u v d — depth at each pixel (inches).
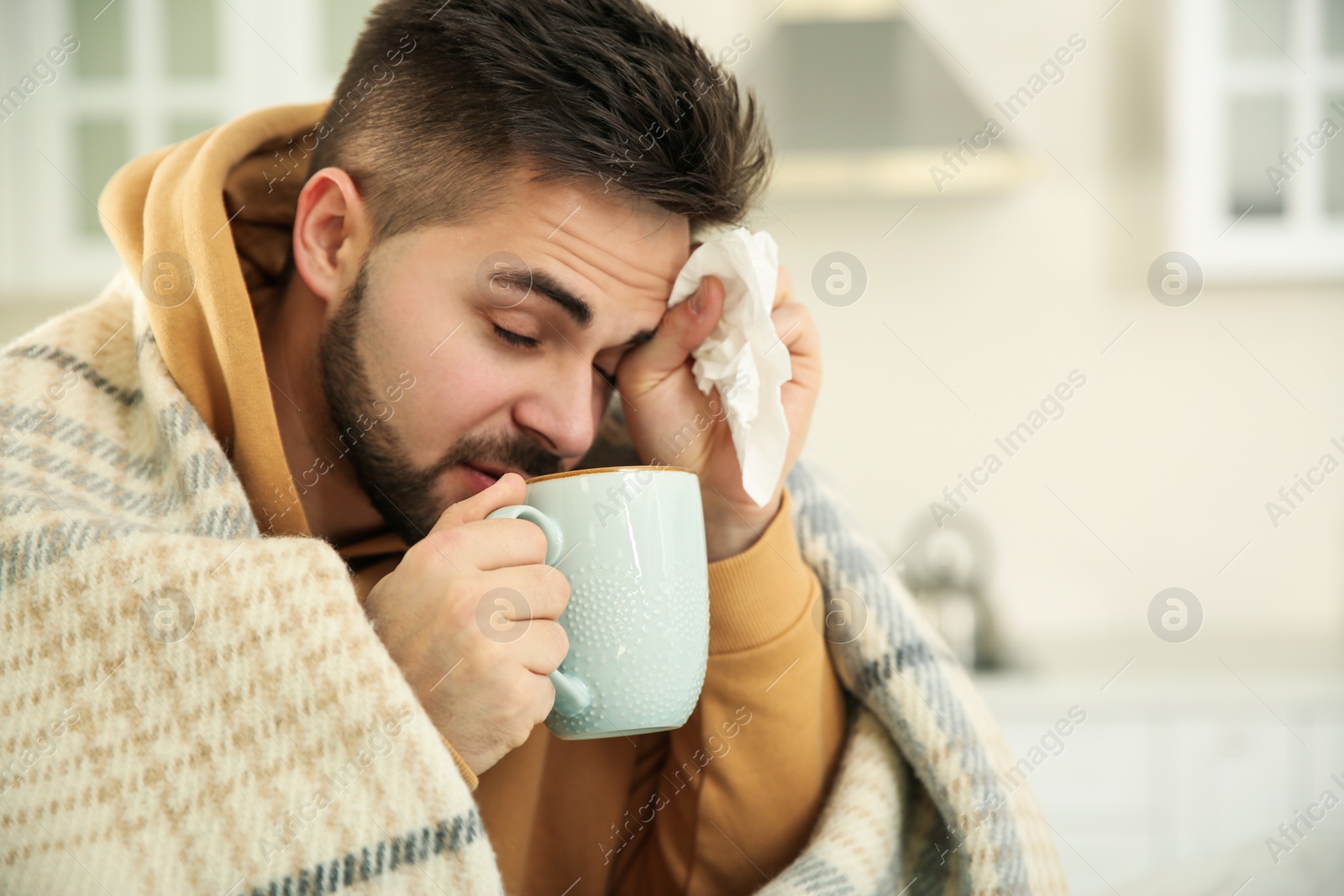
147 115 69.3
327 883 17.0
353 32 71.8
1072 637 75.1
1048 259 77.2
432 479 25.6
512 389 24.6
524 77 23.2
